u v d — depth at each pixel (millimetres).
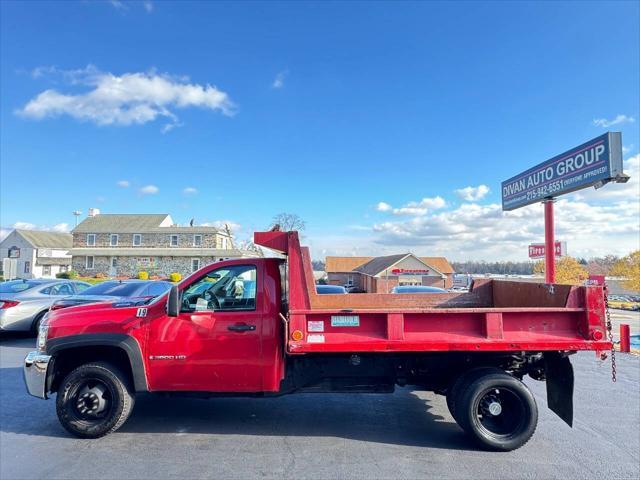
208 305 4797
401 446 4543
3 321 9836
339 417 5461
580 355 9828
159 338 4688
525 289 5816
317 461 4145
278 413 5602
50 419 5246
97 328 4738
